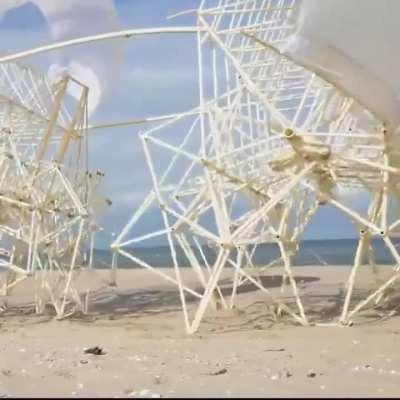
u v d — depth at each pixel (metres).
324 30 12.27
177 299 22.58
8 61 14.34
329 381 8.08
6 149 17.67
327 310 17.33
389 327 13.48
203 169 14.73
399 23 12.12
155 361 9.73
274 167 14.04
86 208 19.08
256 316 16.34
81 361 9.80
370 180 14.57
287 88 15.70
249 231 14.74
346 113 14.50
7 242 19.92
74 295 19.42
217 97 14.66
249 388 7.63
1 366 9.60
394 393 7.27
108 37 14.12
